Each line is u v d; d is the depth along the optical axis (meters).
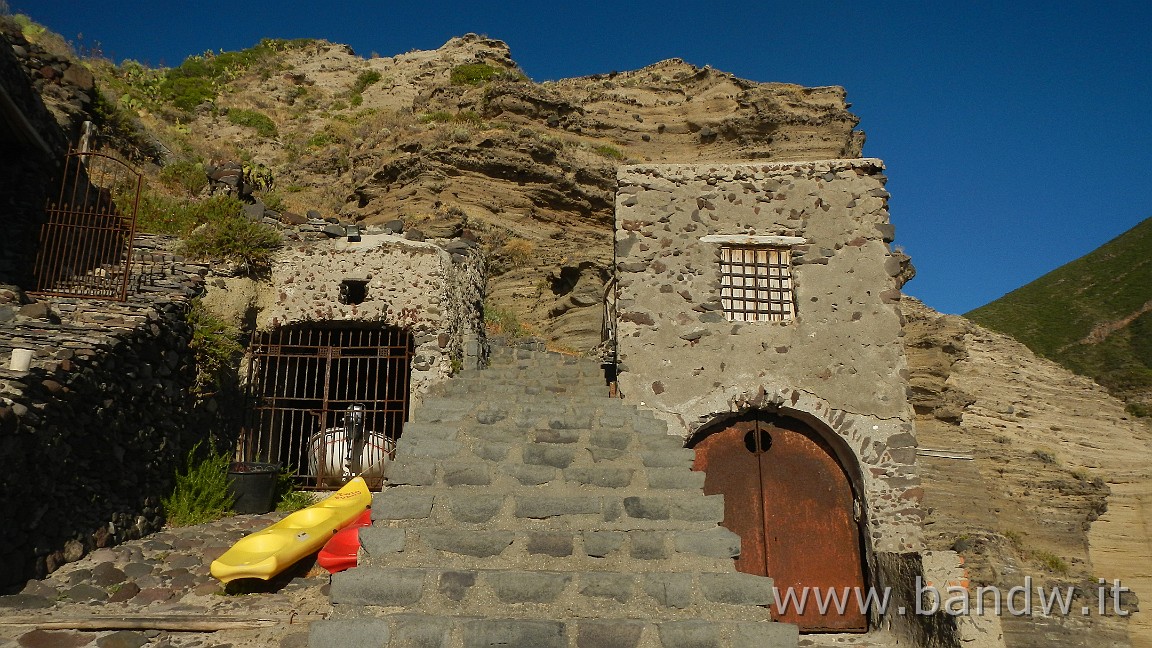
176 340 7.77
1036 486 14.11
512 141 24.19
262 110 31.69
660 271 8.72
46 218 9.41
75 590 5.23
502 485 4.98
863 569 8.21
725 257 8.95
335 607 3.83
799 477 8.51
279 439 9.88
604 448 5.54
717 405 8.36
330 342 9.28
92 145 11.27
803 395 8.38
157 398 7.26
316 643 3.58
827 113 32.88
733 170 9.05
